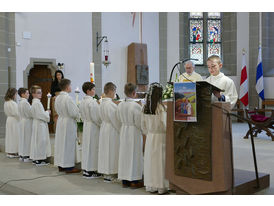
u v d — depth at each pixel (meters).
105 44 11.98
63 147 5.80
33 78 10.90
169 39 13.41
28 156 7.15
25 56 10.45
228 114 3.68
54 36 10.95
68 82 5.93
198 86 3.72
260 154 6.88
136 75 11.88
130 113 4.60
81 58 11.50
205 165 3.70
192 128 3.78
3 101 9.94
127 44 12.48
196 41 14.50
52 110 9.20
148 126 4.36
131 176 4.61
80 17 11.48
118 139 5.12
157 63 13.18
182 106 3.79
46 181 5.28
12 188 5.05
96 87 11.80
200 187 3.76
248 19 14.28
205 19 14.56
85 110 5.39
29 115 7.02
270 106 13.71
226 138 3.66
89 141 5.38
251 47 14.24
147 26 12.94
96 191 4.61
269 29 14.20
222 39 14.74
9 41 10.18
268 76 14.04
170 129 4.02
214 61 4.90
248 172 4.74
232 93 4.78
